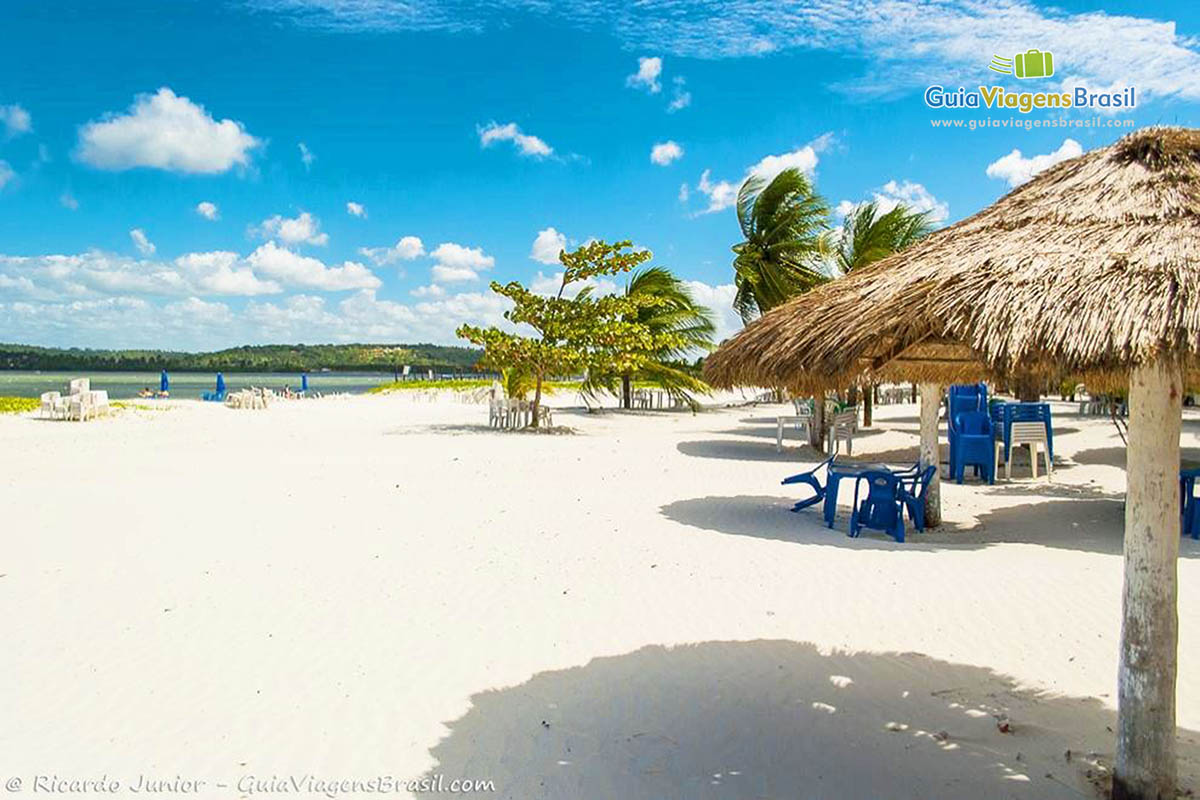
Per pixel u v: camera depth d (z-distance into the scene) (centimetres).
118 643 564
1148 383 334
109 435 2016
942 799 370
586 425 2500
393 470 1413
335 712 463
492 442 1930
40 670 518
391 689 493
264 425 2406
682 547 845
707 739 430
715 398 4247
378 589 693
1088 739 426
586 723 449
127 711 463
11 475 1314
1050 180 408
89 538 867
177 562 772
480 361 2369
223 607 642
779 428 1748
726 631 593
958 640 572
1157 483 337
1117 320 281
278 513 1009
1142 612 342
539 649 558
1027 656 542
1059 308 295
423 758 412
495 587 700
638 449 1784
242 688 494
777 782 387
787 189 1778
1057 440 1778
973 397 1488
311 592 682
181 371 18662
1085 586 688
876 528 940
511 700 478
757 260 1819
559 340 2345
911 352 532
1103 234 333
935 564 770
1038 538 899
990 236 379
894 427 2238
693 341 3108
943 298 335
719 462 1562
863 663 533
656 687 496
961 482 1335
